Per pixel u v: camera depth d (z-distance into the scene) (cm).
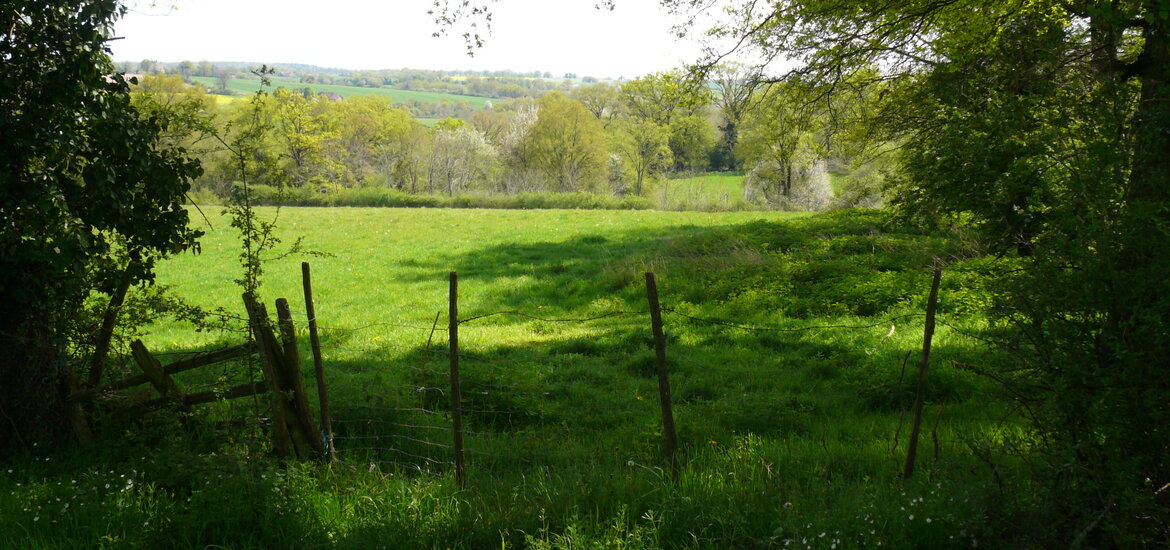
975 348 1109
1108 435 443
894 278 1698
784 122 1850
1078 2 1219
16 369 688
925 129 1703
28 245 642
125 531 520
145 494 582
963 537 479
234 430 661
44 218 641
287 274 2625
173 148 774
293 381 664
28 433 689
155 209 761
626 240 3281
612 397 1016
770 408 908
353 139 8050
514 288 2236
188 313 730
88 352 750
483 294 2184
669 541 505
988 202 730
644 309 1798
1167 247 428
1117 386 435
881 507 524
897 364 1053
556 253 2977
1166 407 429
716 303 1767
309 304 671
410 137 8225
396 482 614
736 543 508
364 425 808
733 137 7762
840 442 761
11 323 690
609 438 796
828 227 2577
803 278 1847
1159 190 457
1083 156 484
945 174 1256
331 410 817
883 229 2369
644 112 7375
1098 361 454
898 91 1786
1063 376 454
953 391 955
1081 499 459
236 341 1426
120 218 718
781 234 2547
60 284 702
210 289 2361
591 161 7488
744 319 1583
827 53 1545
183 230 777
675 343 1416
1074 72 1070
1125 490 421
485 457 736
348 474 639
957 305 1384
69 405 700
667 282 2011
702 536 508
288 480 594
